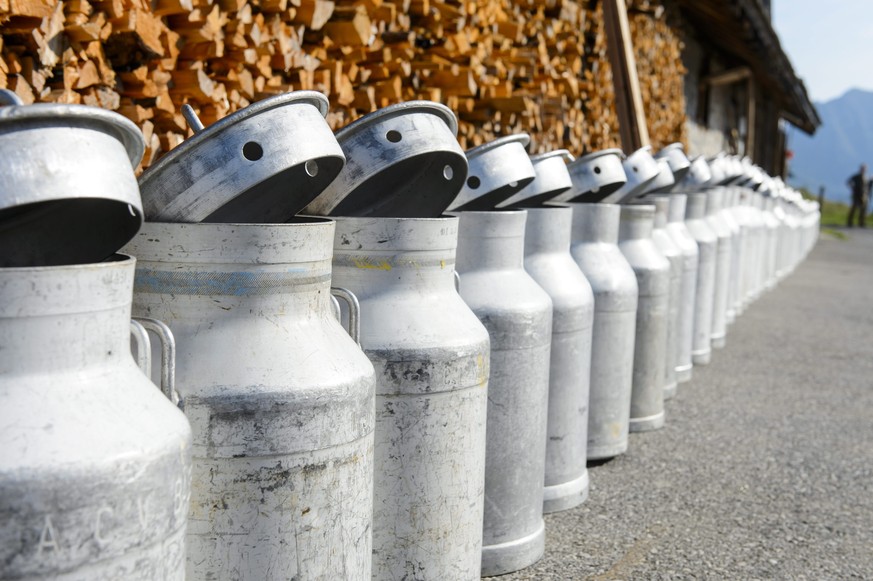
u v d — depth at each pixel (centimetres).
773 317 1029
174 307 209
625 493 427
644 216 515
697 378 691
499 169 324
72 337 165
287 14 414
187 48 362
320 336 219
